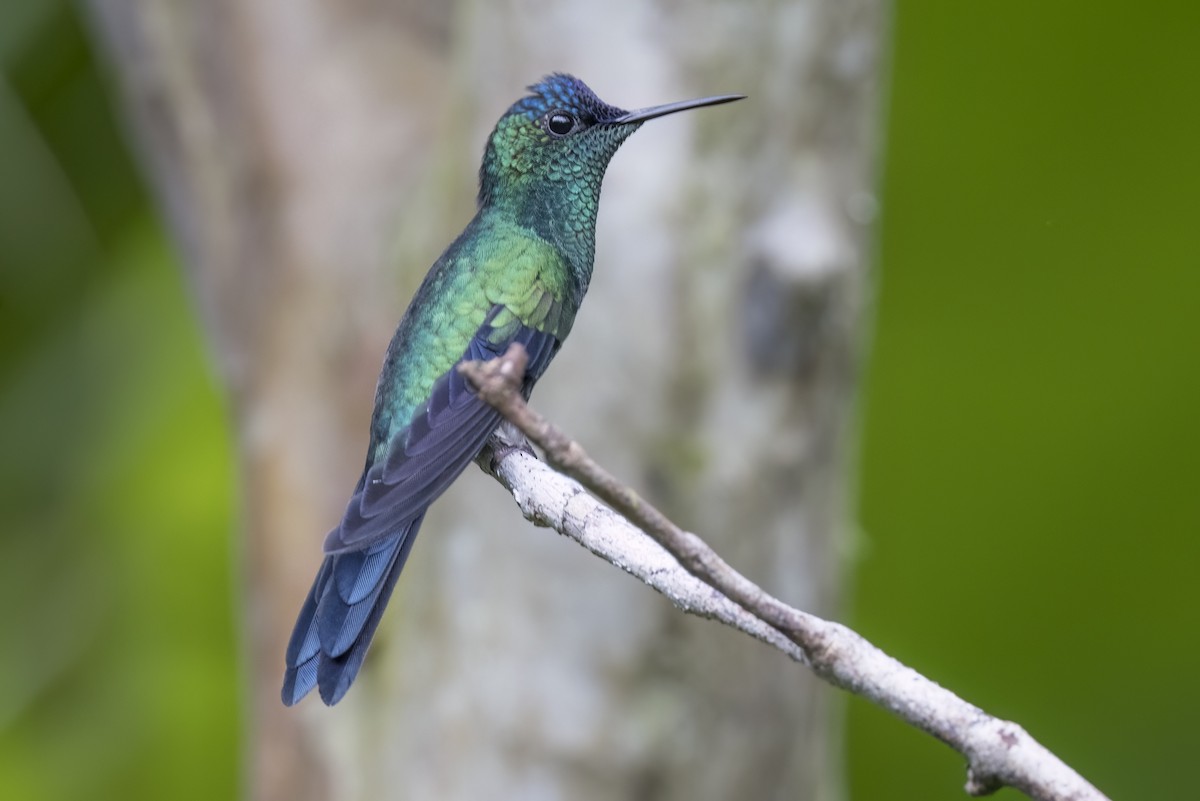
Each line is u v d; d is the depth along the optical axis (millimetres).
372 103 11359
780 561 9039
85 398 13039
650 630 8750
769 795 9141
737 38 8797
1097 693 13227
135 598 12406
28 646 12562
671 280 8703
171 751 12273
